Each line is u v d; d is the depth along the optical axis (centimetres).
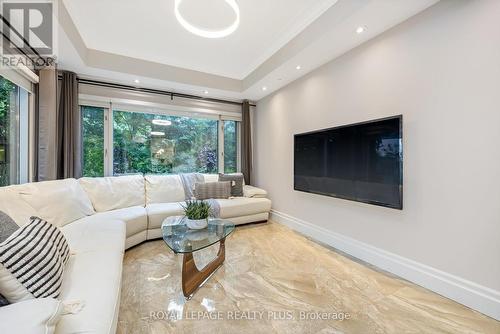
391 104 204
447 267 170
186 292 167
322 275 202
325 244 274
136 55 305
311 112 298
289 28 246
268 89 370
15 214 163
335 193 253
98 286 111
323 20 215
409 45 190
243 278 197
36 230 113
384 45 209
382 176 205
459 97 162
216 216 312
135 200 306
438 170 175
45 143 252
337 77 258
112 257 145
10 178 226
